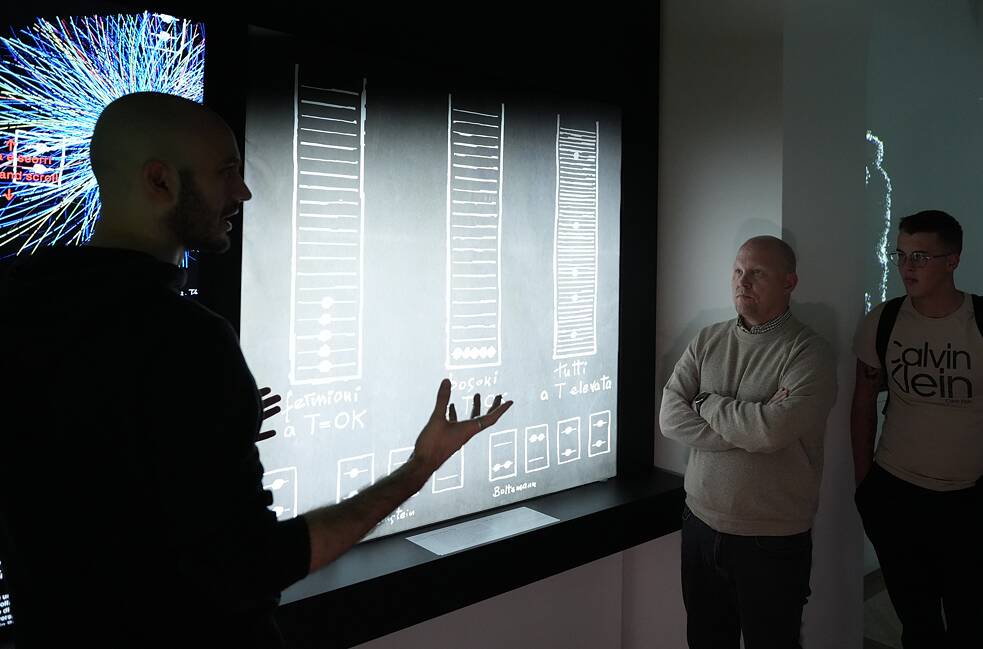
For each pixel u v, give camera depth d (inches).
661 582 99.7
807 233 92.1
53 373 32.6
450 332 79.5
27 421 33.1
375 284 73.1
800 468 76.4
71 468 32.6
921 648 87.7
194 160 37.5
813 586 94.7
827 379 74.8
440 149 77.5
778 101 87.6
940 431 84.0
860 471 93.6
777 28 87.4
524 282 86.0
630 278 97.9
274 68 64.8
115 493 32.4
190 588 34.2
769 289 77.9
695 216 97.0
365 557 70.7
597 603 100.0
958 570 84.4
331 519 36.1
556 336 89.8
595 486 94.6
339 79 69.2
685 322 98.7
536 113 86.0
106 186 37.3
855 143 101.7
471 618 85.0
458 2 78.4
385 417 74.6
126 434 32.0
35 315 33.3
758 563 76.2
